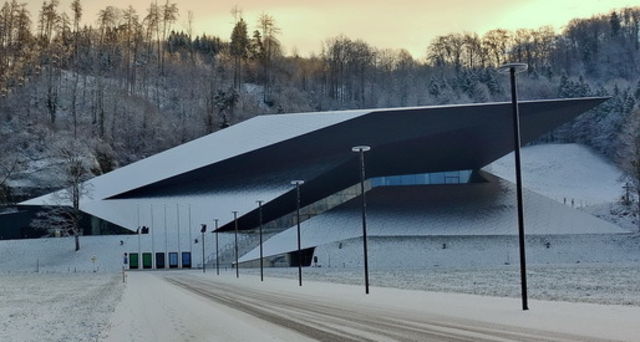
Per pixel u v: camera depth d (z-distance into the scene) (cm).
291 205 7612
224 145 7462
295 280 4178
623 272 4006
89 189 7819
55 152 10600
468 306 2012
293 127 7025
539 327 1438
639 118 10800
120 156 12500
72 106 13162
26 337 1556
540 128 7081
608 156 14300
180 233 7475
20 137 11594
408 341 1244
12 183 10094
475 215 7219
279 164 7769
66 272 6794
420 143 7119
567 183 13225
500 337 1279
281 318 1778
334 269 5847
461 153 7525
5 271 6969
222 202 7569
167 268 7256
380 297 2519
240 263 6812
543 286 2966
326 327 1528
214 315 1941
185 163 7619
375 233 6919
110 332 1612
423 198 7656
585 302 2070
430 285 3247
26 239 7556
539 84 17888
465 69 18850
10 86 13862
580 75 18112
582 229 6919
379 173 7906
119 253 7312
